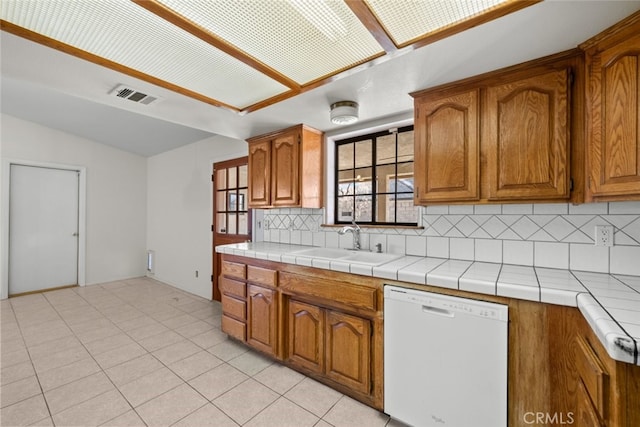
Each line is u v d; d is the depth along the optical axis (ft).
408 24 3.84
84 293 13.80
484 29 3.88
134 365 7.29
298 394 6.14
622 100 3.70
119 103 6.61
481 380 4.32
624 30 3.66
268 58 4.72
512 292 4.08
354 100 6.33
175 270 15.01
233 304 8.38
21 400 5.90
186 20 3.81
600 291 3.78
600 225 4.88
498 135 4.97
